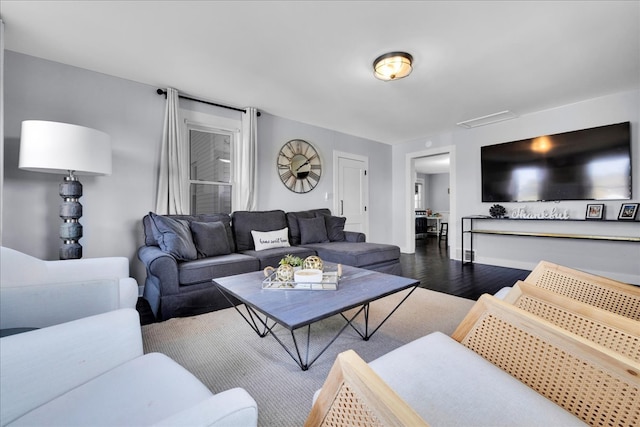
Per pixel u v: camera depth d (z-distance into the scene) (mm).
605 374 713
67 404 729
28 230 2453
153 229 2615
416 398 727
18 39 2252
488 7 1912
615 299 1212
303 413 1237
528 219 3928
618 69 2754
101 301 1168
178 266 2365
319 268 1921
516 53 2469
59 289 1114
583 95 3393
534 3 1874
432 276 3703
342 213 5070
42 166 1980
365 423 562
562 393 777
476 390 754
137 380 827
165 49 2402
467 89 3209
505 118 4211
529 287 1155
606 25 2090
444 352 935
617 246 3430
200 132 3527
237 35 2213
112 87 2850
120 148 2887
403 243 5809
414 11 1950
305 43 2320
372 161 5602
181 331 2037
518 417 665
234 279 1939
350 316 2311
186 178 3342
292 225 3852
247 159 3707
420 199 10000
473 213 4699
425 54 2482
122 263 1877
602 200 3471
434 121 4355
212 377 1489
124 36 2227
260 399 1323
